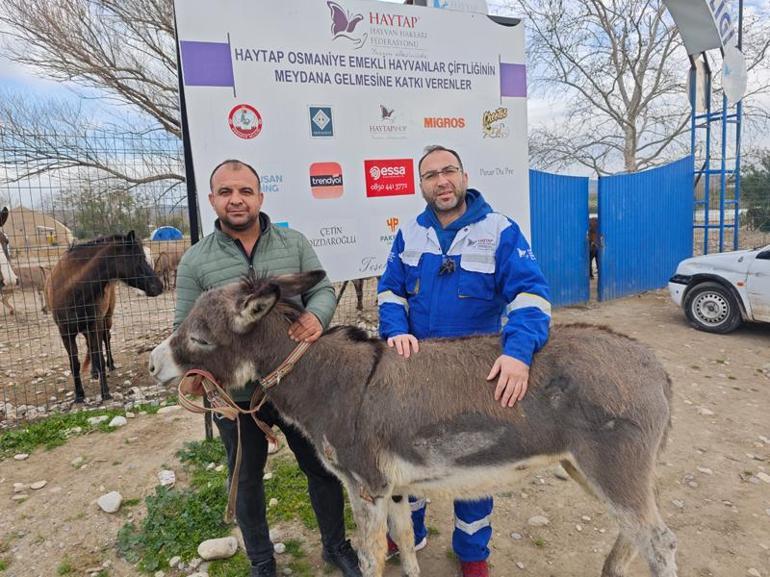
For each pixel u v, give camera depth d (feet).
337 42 15.69
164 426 16.57
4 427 16.99
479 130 18.79
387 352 8.34
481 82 18.60
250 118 14.51
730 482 12.89
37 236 26.03
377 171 16.88
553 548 10.75
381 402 7.78
